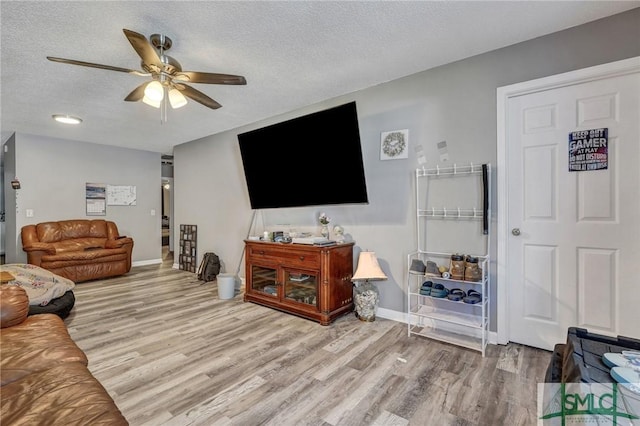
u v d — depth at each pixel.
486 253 2.51
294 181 3.50
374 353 2.31
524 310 2.40
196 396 1.79
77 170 5.43
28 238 4.60
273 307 3.38
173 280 4.80
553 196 2.29
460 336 2.58
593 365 1.12
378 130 3.10
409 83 2.89
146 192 6.33
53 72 2.68
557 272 2.28
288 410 1.67
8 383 1.23
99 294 3.99
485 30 2.18
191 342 2.52
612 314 2.09
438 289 2.55
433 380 1.95
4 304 1.75
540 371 2.04
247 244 3.67
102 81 2.86
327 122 3.05
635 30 1.97
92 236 5.23
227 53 2.43
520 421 1.57
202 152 5.18
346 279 3.17
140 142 5.54
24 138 4.87
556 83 2.22
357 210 3.28
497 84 2.45
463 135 2.61
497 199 2.45
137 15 1.92
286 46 2.34
